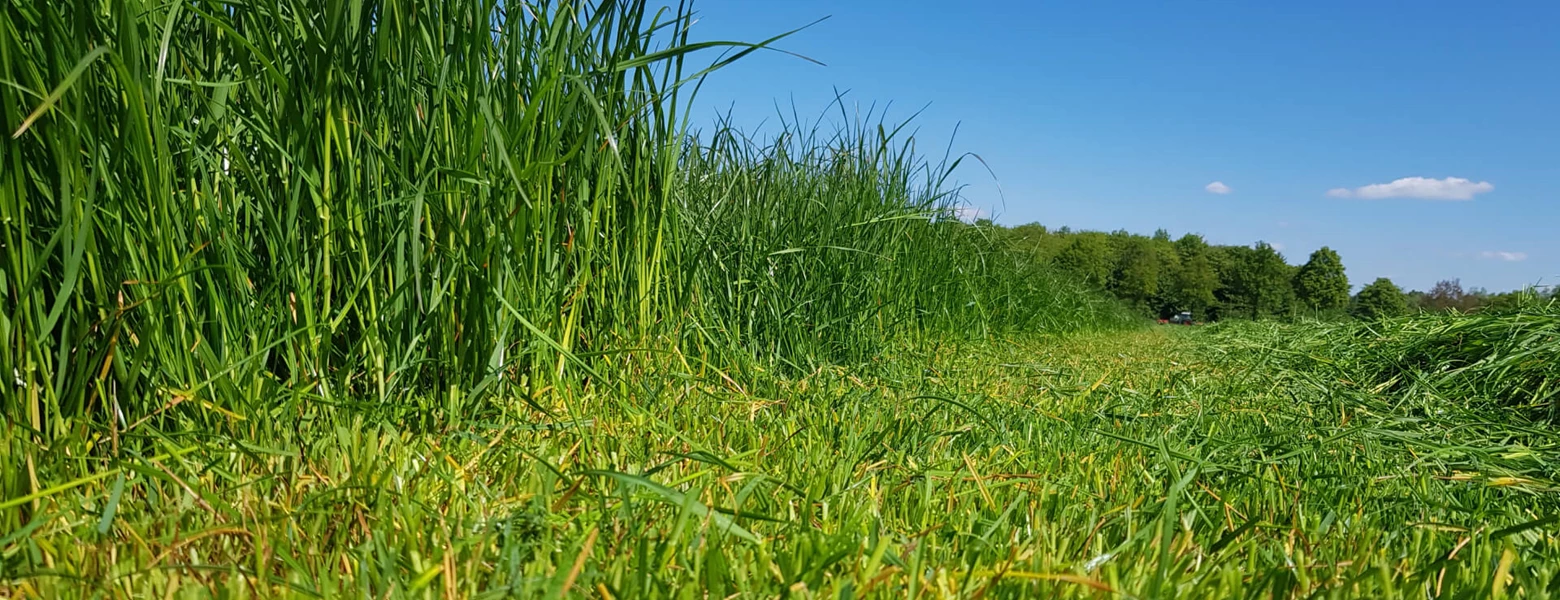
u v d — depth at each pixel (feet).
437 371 5.91
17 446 3.88
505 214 6.02
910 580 3.09
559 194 6.60
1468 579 3.56
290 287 5.29
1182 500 4.78
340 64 5.15
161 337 4.54
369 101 5.48
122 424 4.46
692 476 4.13
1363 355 12.17
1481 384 9.52
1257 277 149.38
